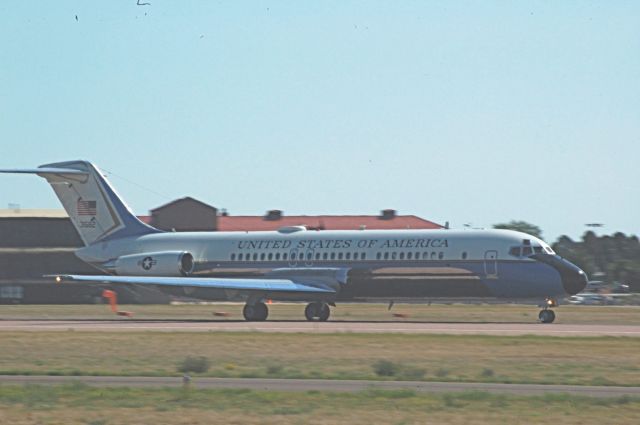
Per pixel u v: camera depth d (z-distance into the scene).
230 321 185.00
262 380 95.12
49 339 137.25
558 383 92.75
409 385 91.69
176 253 196.12
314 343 128.88
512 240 173.00
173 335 141.25
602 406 78.06
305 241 189.00
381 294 180.88
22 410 77.50
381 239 181.88
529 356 114.50
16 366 108.31
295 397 82.38
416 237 179.25
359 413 75.06
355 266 181.88
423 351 119.81
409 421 71.75
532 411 75.94
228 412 75.75
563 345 125.12
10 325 171.00
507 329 153.88
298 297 184.88
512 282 171.38
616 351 118.69
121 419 73.38
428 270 176.38
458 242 175.75
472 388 89.69
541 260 170.62
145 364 108.94
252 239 194.75
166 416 74.38
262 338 135.62
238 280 180.50
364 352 119.19
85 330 154.62
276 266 190.00
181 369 102.06
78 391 86.38
